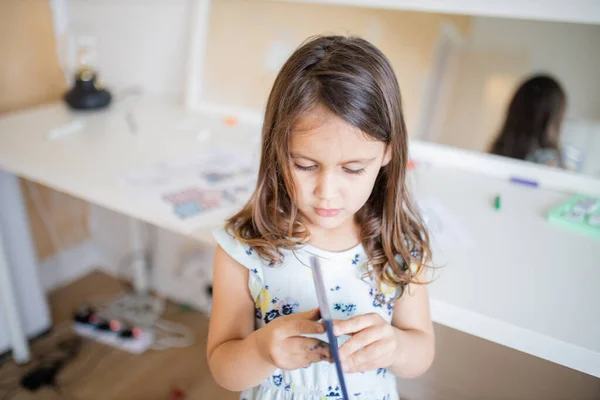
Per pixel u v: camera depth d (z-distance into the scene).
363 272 0.80
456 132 1.29
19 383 1.61
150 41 1.73
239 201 1.09
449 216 1.06
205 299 1.93
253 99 1.56
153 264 2.04
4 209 1.61
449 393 1.53
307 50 0.68
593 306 0.80
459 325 0.80
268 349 0.66
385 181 0.79
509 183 1.23
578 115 1.15
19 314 1.68
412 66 1.29
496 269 0.88
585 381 1.32
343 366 0.65
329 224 0.71
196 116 1.60
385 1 1.27
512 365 1.40
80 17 1.82
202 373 1.68
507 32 1.18
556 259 0.92
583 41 1.11
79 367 1.68
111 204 1.11
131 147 1.35
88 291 2.05
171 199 1.08
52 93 1.84
